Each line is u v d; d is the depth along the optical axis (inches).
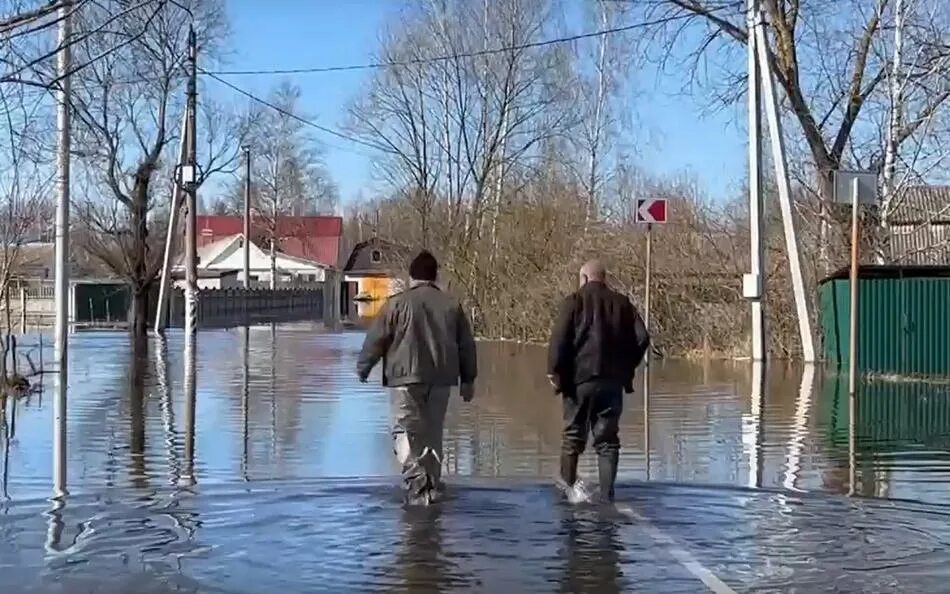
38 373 800.9
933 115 908.0
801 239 925.2
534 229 1258.0
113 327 1818.4
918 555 296.0
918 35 915.4
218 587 262.2
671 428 537.6
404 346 365.4
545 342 1182.3
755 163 818.2
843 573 277.9
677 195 1107.9
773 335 935.0
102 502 358.3
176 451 470.9
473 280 1354.6
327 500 363.3
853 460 447.2
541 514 344.2
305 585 264.4
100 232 1566.2
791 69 978.7
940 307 763.4
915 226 1011.3
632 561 288.4
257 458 453.1
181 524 327.6
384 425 555.2
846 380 750.5
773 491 382.3
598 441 367.6
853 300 621.3
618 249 1024.9
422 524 329.1
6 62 434.9
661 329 976.3
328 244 4030.5
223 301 2183.8
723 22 986.1
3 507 349.7
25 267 1408.7
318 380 802.8
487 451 472.4
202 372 872.3
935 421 560.1
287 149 2984.7
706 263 997.8
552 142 1606.8
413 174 1669.5
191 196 1182.9
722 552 298.4
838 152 987.9
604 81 1642.5
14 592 257.3
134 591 258.7
